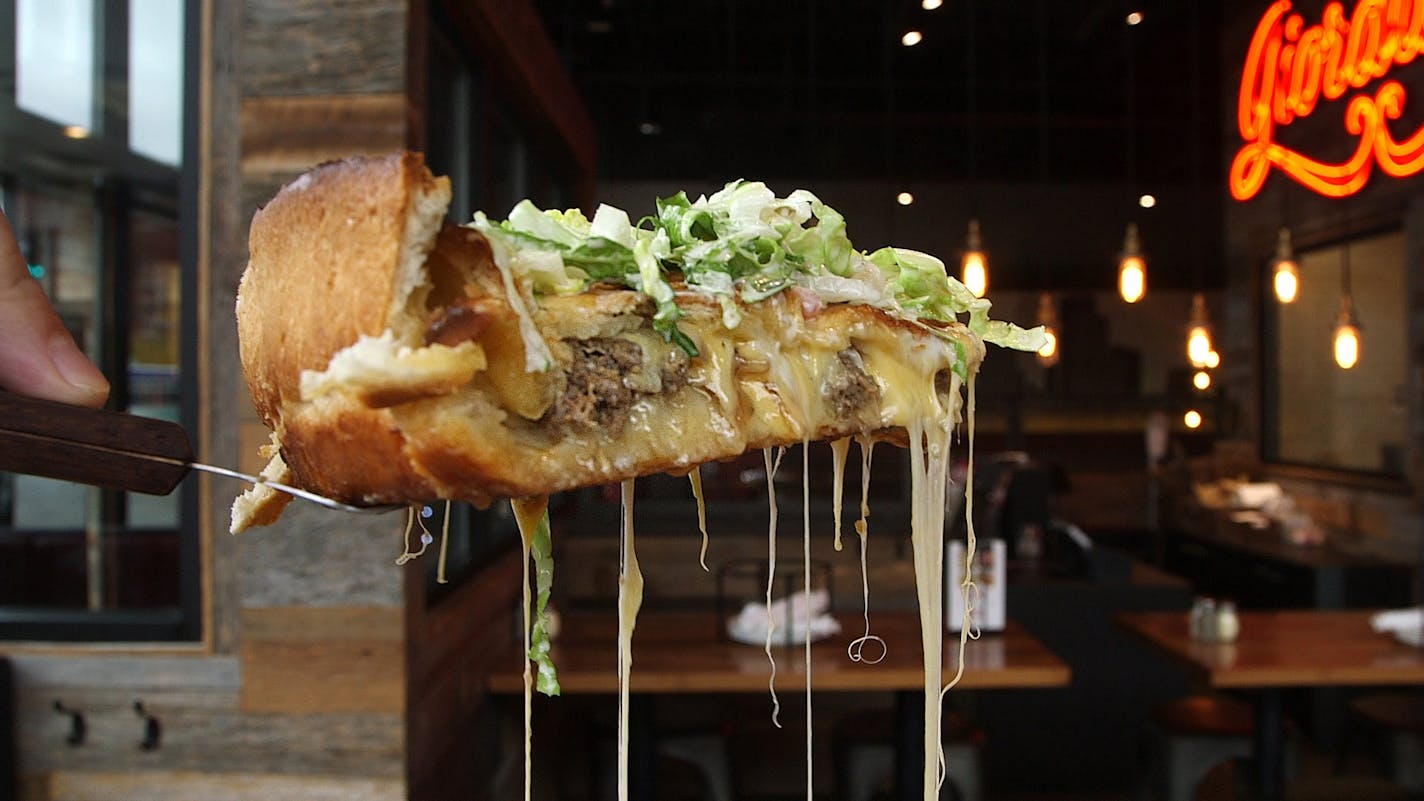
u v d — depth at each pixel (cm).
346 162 95
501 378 97
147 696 284
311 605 280
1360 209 694
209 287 281
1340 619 468
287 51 278
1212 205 907
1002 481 653
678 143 878
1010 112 934
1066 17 841
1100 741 552
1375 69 614
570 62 841
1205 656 400
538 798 469
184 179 285
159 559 291
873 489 708
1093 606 557
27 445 85
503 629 414
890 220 895
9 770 281
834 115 891
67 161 297
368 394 89
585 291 105
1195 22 888
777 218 121
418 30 291
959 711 554
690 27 852
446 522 118
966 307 139
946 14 831
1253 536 729
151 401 289
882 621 449
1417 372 632
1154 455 880
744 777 532
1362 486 691
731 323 108
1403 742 420
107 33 289
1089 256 906
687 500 685
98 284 295
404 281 90
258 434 281
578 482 100
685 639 421
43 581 293
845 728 430
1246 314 866
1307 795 526
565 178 665
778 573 474
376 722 279
